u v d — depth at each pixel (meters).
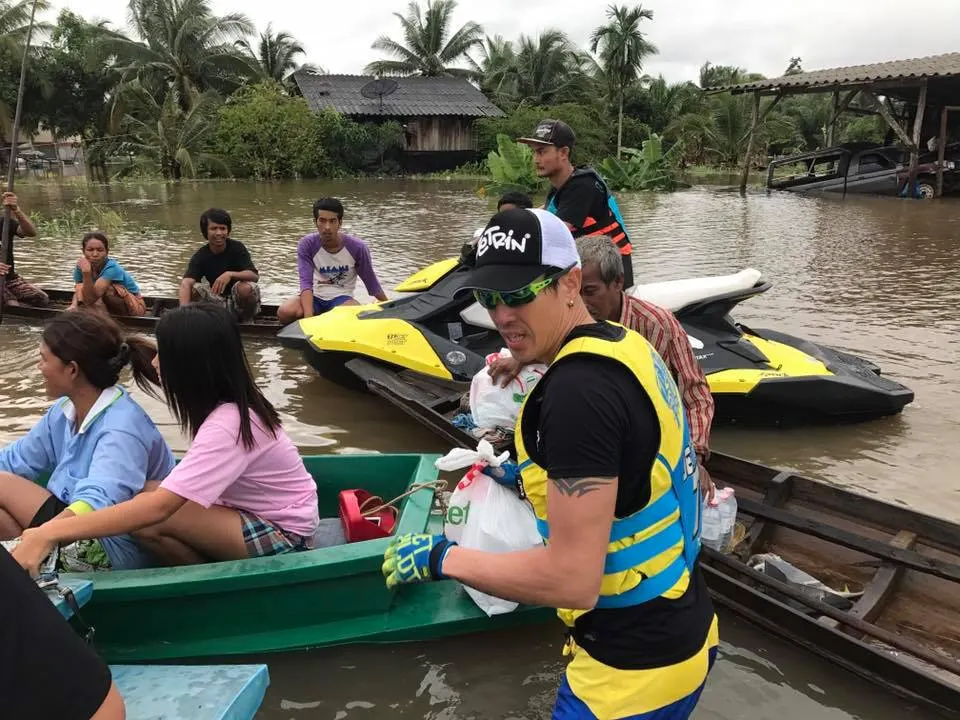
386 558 2.00
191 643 3.09
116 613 2.99
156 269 11.20
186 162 30.95
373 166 35.25
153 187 27.11
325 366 5.88
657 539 1.78
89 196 23.11
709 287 5.41
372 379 5.31
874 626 3.03
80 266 7.37
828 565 3.62
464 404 4.86
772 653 3.20
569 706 1.90
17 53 31.27
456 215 18.97
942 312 8.73
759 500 4.04
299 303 7.09
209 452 2.76
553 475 1.65
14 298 8.02
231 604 3.04
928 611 3.25
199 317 2.76
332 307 6.96
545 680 3.09
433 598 3.27
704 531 3.55
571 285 1.80
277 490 3.14
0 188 25.30
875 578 3.37
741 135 43.41
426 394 5.32
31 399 5.79
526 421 1.82
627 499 1.73
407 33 43.47
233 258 7.67
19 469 3.33
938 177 23.45
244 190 26.09
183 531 3.03
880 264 12.01
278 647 3.11
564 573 1.65
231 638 3.11
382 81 36.22
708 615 1.93
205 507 2.80
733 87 28.42
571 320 1.81
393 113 36.00
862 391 5.25
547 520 1.76
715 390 5.18
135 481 2.99
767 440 5.30
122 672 2.30
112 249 12.95
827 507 3.84
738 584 3.29
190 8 34.69
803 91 26.80
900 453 5.09
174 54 34.81
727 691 3.02
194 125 31.73
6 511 3.14
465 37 43.56
